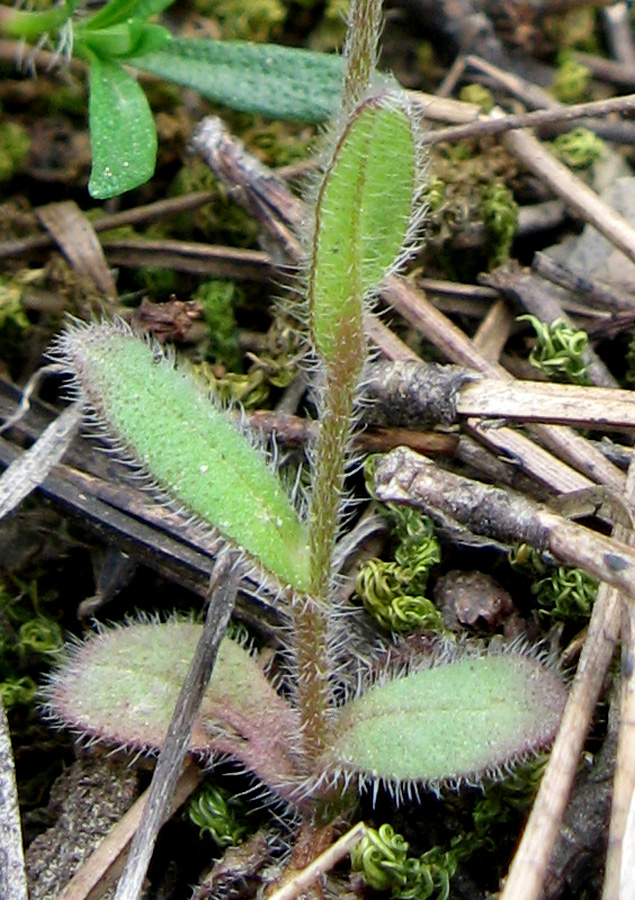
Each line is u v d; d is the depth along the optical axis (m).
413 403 0.12
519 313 0.14
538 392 0.12
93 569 0.13
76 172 0.14
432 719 0.11
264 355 0.13
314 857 0.11
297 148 0.14
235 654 0.12
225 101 0.13
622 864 0.10
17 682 0.12
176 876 0.12
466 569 0.12
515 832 0.12
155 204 0.14
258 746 0.12
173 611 0.13
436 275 0.14
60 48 0.13
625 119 0.15
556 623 0.12
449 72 0.15
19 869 0.11
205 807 0.12
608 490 0.12
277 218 0.14
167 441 0.11
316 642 0.11
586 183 0.15
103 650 0.12
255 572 0.11
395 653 0.12
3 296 0.13
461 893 0.11
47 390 0.13
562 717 0.11
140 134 0.13
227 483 0.11
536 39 0.15
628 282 0.14
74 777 0.12
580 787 0.11
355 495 0.13
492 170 0.14
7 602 0.13
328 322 0.10
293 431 0.13
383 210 0.10
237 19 0.15
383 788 0.12
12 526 0.13
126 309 0.13
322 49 0.15
